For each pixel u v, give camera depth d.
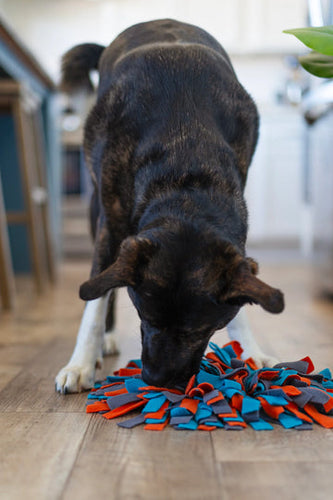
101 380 1.58
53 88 4.28
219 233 1.25
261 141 5.66
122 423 1.22
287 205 5.77
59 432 1.19
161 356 1.24
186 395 1.28
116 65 1.75
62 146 5.39
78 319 2.62
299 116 5.60
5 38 3.08
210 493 0.91
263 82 6.50
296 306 3.00
